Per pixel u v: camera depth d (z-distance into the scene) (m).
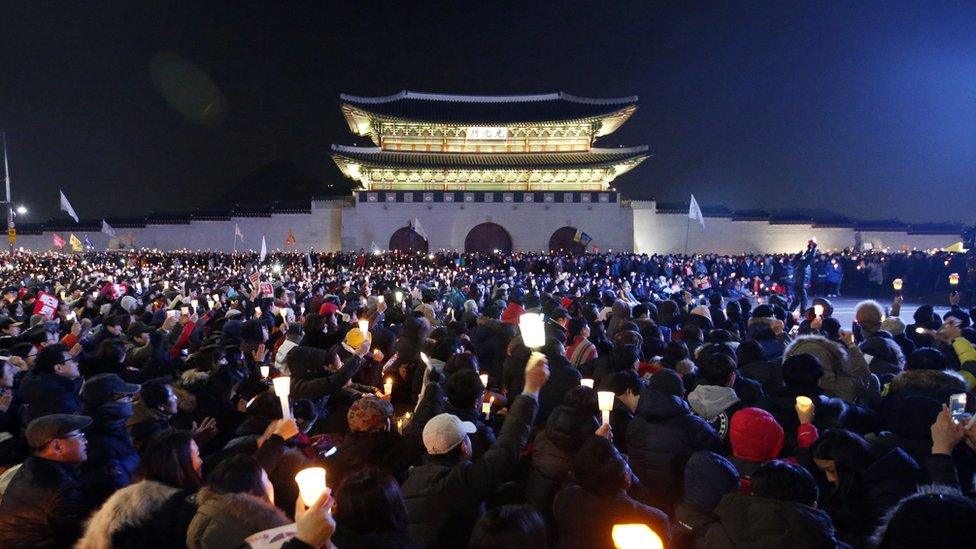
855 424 7.12
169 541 4.08
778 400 7.18
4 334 13.84
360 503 3.88
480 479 5.00
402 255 57.06
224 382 7.98
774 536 4.09
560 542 4.73
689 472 5.14
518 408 5.39
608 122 73.31
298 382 7.81
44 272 41.19
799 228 67.44
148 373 10.41
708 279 39.81
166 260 57.53
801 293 33.09
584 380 7.36
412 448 6.36
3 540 5.10
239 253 62.19
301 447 6.27
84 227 66.94
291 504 5.27
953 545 2.94
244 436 5.90
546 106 72.50
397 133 69.88
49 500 5.16
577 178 70.06
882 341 9.55
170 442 4.64
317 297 17.86
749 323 12.71
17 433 8.38
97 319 17.11
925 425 5.87
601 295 19.92
